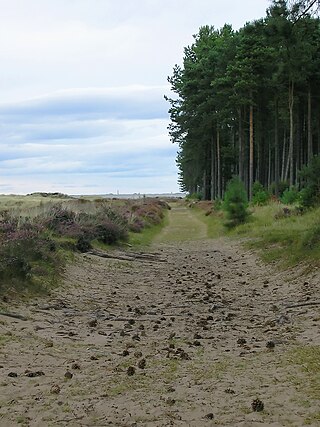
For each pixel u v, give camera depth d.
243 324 10.33
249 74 46.31
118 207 42.00
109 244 25.05
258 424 5.02
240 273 17.78
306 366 6.79
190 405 5.69
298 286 13.77
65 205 28.78
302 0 18.30
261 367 7.07
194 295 13.88
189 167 82.44
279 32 20.00
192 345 8.73
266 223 29.81
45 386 6.50
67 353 8.27
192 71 55.38
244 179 57.44
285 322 10.03
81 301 13.21
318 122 53.06
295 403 5.47
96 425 5.23
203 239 32.03
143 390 6.30
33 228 18.89
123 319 11.11
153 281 16.86
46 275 14.87
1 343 8.52
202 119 57.38
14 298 12.17
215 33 63.69
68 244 20.42
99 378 6.84
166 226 42.66
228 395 5.97
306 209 27.38
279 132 60.44
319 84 46.28
